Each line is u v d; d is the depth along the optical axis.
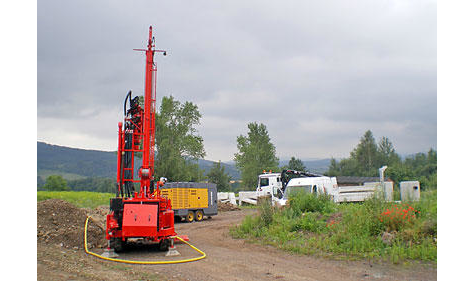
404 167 47.28
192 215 24.92
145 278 8.59
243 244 14.09
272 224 16.05
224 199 39.41
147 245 13.67
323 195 18.36
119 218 12.12
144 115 13.07
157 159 53.06
